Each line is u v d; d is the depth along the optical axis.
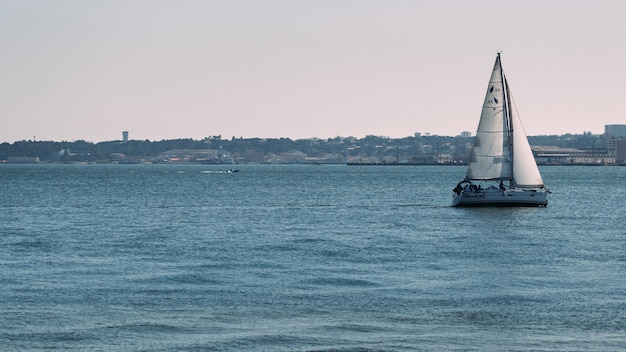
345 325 36.97
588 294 44.12
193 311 39.78
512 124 101.56
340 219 96.31
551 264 55.94
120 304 41.34
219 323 37.25
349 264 55.78
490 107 101.44
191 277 49.75
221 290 45.34
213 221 93.88
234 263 56.06
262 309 40.28
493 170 101.88
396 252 62.53
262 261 57.16
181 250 63.91
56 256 60.22
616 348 33.12
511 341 34.22
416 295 43.91
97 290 45.19
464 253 62.00
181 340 34.31
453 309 40.38
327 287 46.38
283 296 43.59
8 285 46.72
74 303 41.53
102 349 33.06
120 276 50.12
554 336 35.06
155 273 51.34
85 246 66.81
